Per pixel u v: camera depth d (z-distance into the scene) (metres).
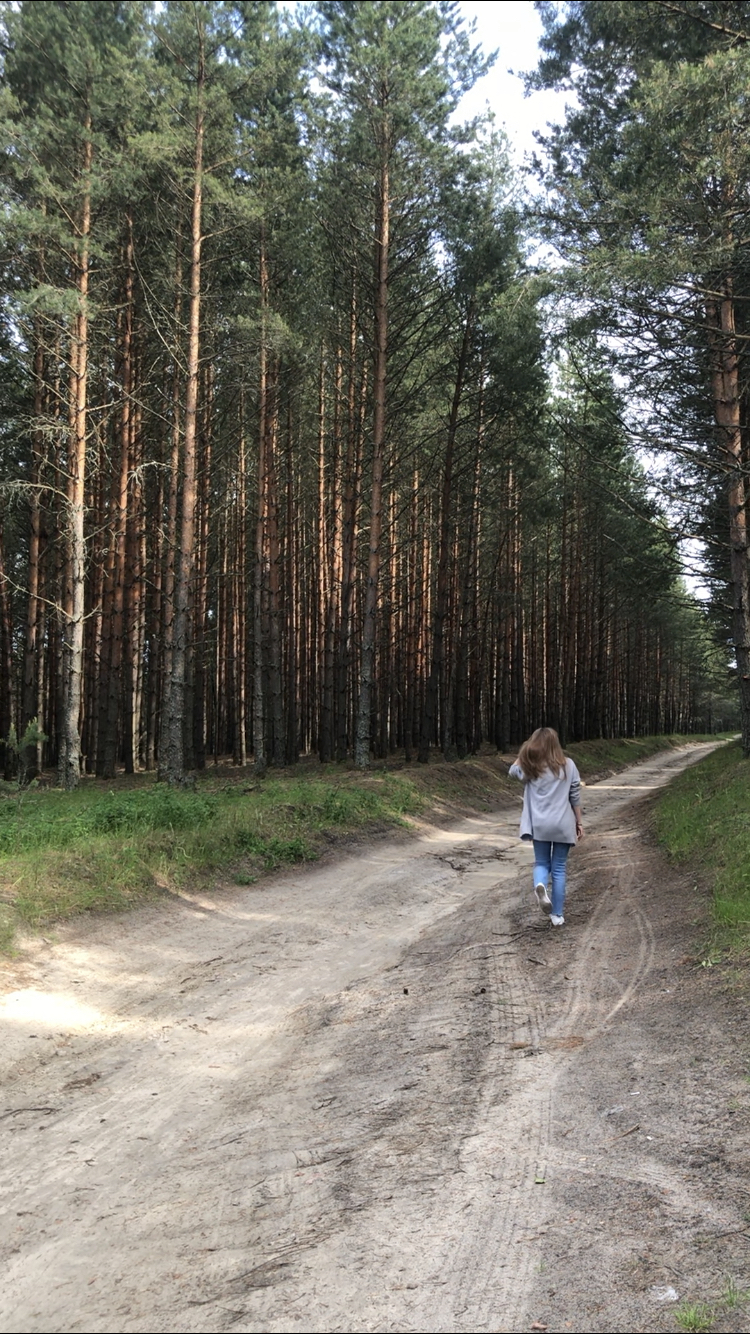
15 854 9.64
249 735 34.22
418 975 6.62
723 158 10.07
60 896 8.38
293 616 27.00
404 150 19.31
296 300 20.70
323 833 13.65
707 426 14.71
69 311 16.31
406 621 28.16
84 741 27.56
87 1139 4.10
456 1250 2.82
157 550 25.92
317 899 10.10
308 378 23.38
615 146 12.23
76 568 18.52
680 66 9.71
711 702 94.56
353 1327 2.46
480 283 20.42
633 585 20.53
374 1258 2.81
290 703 26.89
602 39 11.38
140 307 20.39
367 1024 5.54
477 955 6.86
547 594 39.16
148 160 16.45
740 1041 4.19
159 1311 2.63
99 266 19.19
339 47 18.27
